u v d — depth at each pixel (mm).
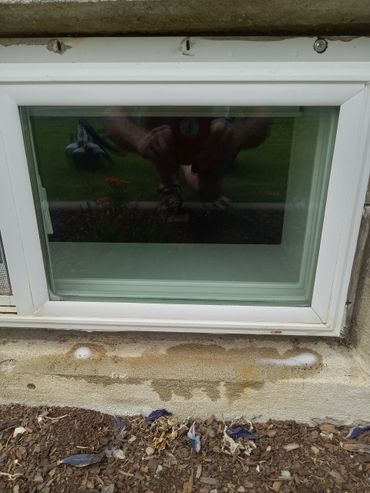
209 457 1271
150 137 1200
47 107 1106
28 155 1155
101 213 1330
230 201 1353
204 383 1330
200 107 1098
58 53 1033
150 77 1038
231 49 1017
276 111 1108
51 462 1246
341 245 1189
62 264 1359
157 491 1187
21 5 900
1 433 1325
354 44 1007
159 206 1356
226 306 1302
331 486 1187
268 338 1396
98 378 1346
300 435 1336
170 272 1402
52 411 1396
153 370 1327
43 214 1256
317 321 1299
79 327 1367
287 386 1313
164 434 1331
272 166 1259
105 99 1071
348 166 1101
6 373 1362
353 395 1310
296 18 932
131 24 961
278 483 1197
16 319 1349
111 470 1235
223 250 1425
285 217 1353
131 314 1325
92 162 1236
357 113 1049
